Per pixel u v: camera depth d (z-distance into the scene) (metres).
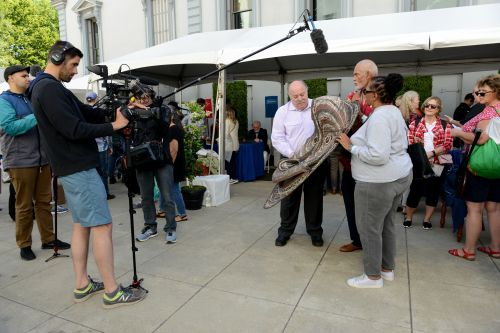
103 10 13.16
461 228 3.71
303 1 9.40
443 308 2.46
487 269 3.06
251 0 10.26
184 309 2.51
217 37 6.70
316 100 3.07
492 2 7.71
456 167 3.95
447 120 4.02
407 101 4.38
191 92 11.51
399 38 4.54
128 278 2.99
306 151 3.24
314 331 2.23
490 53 6.43
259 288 2.79
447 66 6.89
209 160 6.29
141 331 2.27
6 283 2.96
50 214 3.71
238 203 5.55
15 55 22.16
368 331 2.22
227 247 3.66
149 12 12.06
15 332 2.28
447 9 5.71
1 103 3.28
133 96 2.70
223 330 2.26
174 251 3.57
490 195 3.22
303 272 3.05
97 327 2.32
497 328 2.22
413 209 4.19
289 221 3.65
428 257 3.33
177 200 4.51
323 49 3.07
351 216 3.41
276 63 7.90
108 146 6.07
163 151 3.62
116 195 6.29
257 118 10.61
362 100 3.21
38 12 22.91
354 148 2.60
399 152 2.58
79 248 2.58
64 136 2.28
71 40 14.45
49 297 2.72
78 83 8.56
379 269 2.71
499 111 2.94
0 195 6.54
